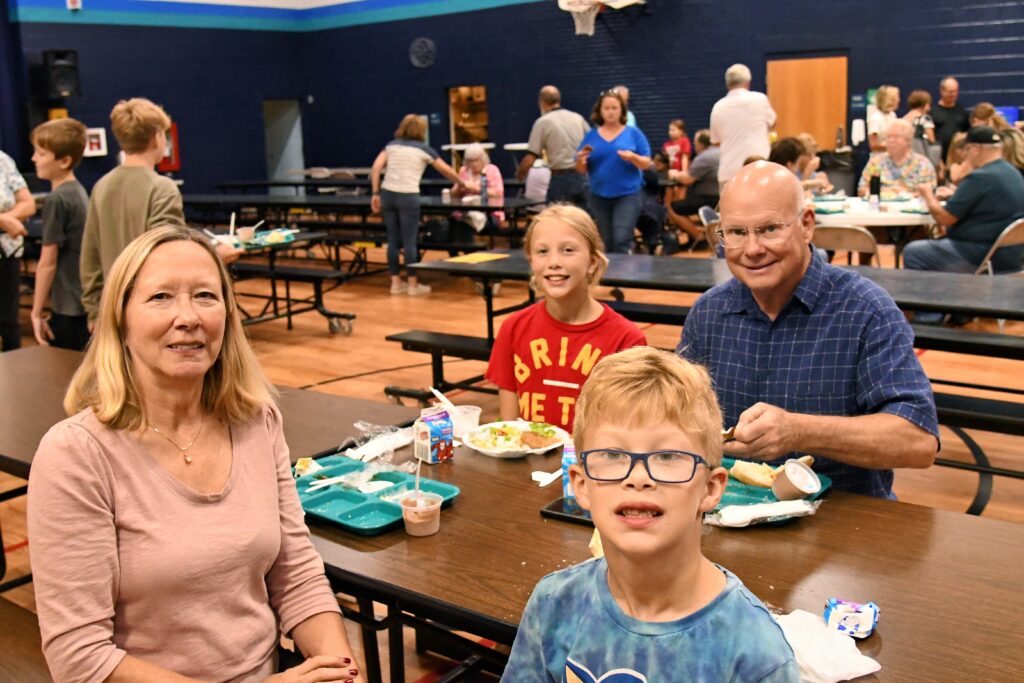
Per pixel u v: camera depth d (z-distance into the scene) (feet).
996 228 19.16
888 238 23.89
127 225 12.37
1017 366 18.24
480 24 44.47
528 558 5.76
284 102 51.26
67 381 9.98
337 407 9.05
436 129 46.93
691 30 39.37
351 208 31.68
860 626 4.67
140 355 5.51
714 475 3.82
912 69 35.19
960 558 5.53
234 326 5.97
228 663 5.49
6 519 12.84
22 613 7.27
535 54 43.42
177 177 45.68
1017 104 33.55
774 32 37.60
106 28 42.09
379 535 6.21
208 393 5.86
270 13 48.37
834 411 7.25
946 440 14.60
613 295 25.71
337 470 7.22
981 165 19.19
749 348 7.52
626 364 3.90
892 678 4.35
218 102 46.73
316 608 5.77
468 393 17.80
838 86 36.73
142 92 43.65
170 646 5.37
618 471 3.67
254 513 5.70
